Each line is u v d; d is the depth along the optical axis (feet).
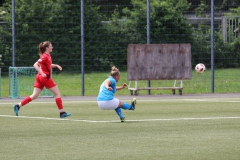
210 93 206.18
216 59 216.74
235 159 76.79
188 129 105.60
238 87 213.87
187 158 77.66
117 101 117.29
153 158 77.77
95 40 222.69
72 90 207.92
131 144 89.20
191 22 231.91
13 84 193.16
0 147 87.35
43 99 183.83
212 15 204.54
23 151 83.92
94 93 206.59
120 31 222.48
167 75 202.28
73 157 78.95
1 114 135.03
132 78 201.26
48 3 223.10
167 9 217.97
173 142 90.74
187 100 174.70
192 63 215.31
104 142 91.30
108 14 234.58
